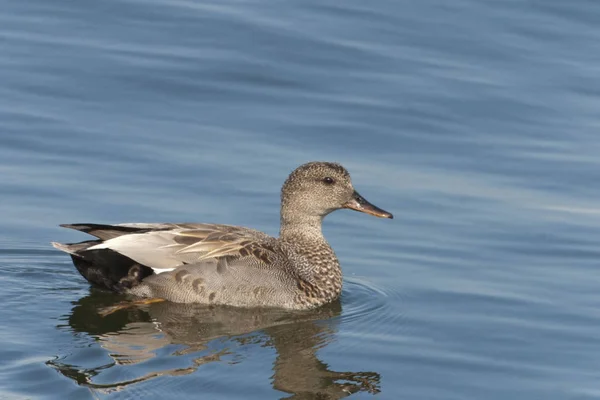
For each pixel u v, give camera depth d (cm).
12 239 1694
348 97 2070
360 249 1722
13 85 2034
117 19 2244
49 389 1245
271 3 2331
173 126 1972
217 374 1310
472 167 1914
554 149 1961
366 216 1825
